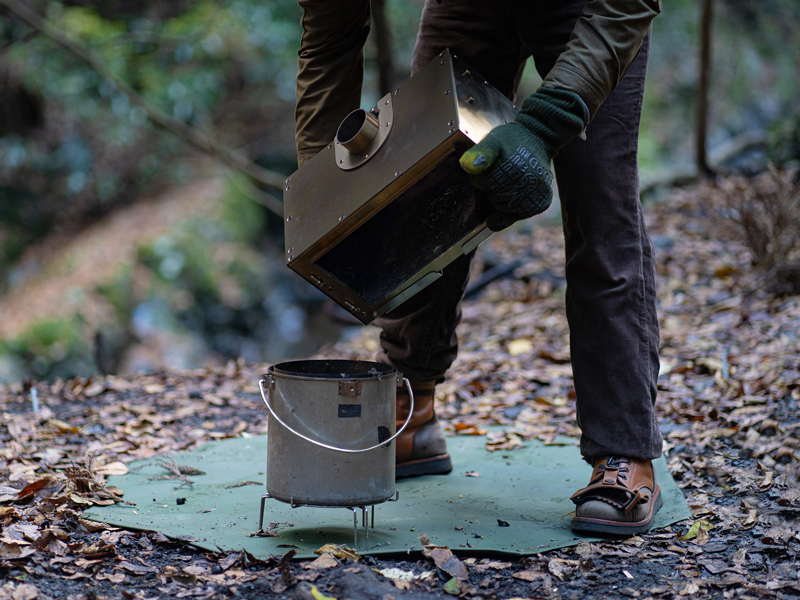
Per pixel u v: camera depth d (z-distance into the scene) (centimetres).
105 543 184
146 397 382
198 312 1069
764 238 484
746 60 1162
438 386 386
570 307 208
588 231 200
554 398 356
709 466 243
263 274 1201
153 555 183
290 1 838
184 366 977
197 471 253
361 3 201
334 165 184
